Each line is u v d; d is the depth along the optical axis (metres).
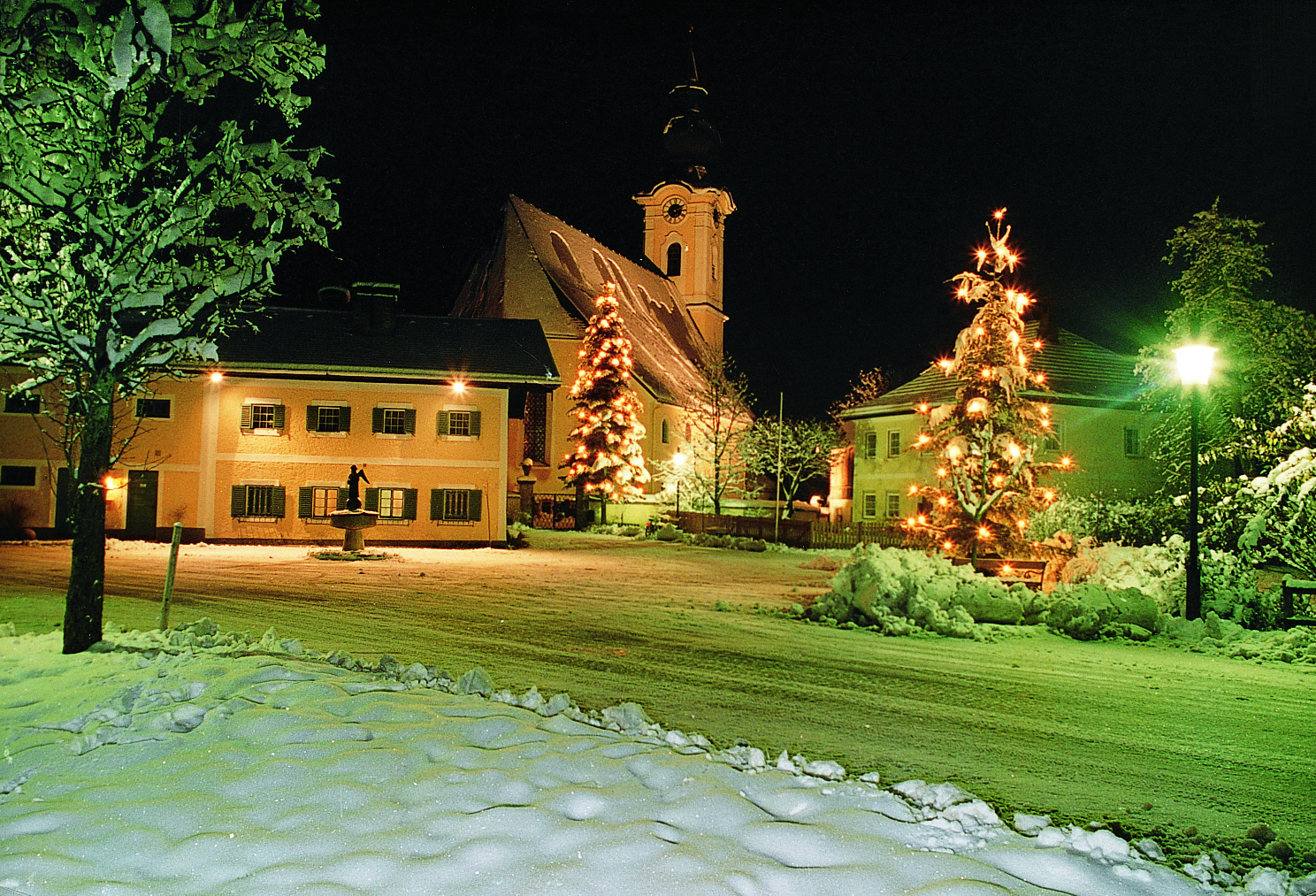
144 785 5.04
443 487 32.69
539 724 6.38
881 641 13.05
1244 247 30.55
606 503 45.53
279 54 8.84
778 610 16.19
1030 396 36.41
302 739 5.76
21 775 5.41
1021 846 4.41
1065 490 36.44
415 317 36.25
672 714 7.92
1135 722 8.30
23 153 7.91
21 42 7.52
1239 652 12.65
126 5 7.09
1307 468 15.22
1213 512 19.02
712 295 76.12
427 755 5.48
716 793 4.89
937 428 21.30
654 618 14.59
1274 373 29.36
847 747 6.99
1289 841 5.31
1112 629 14.27
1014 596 15.22
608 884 3.88
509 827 4.43
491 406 33.28
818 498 70.50
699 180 74.75
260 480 31.34
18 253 8.56
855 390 70.19
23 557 23.25
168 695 6.87
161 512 30.70
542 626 13.29
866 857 4.17
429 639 11.73
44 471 30.20
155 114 8.76
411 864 4.05
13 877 3.97
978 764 6.68
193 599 15.25
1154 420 38.84
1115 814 5.70
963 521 20.97
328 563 23.67
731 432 53.69
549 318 52.12
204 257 9.09
